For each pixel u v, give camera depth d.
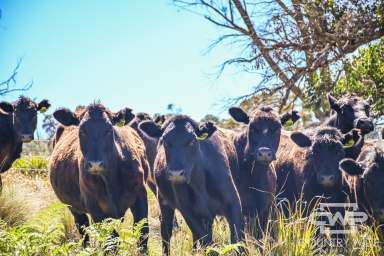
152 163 13.72
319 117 22.83
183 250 10.80
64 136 13.26
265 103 24.73
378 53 21.02
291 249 9.48
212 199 11.03
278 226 10.22
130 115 11.91
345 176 11.55
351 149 11.84
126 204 11.45
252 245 9.82
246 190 11.83
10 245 8.89
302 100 23.88
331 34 22.88
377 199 10.57
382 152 10.82
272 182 11.88
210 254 10.26
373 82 20.84
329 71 22.91
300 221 9.91
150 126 11.17
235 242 10.55
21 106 16.56
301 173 11.74
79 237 12.11
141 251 10.87
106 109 11.36
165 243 11.80
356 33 22.84
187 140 10.64
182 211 11.14
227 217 11.04
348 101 13.98
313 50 23.81
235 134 12.62
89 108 11.16
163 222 12.28
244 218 11.45
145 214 11.60
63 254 9.19
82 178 11.16
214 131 10.86
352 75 21.08
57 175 12.28
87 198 11.26
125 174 11.27
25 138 16.30
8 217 12.68
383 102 20.44
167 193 11.39
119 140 11.52
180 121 10.87
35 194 15.30
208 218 11.00
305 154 11.77
